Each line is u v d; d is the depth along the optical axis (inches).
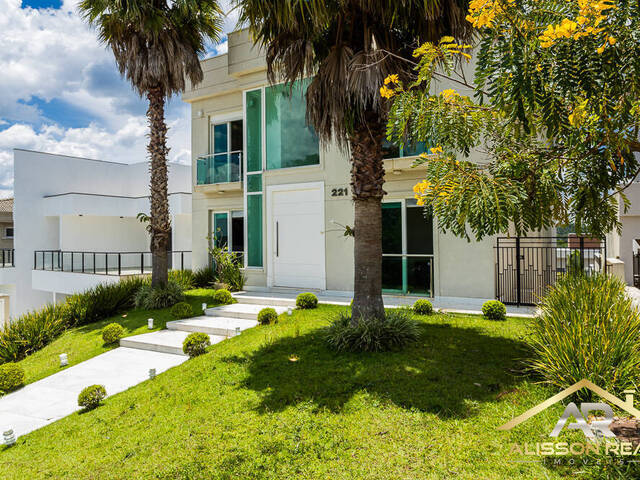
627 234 446.3
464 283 360.8
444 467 121.4
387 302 363.6
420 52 141.2
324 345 239.5
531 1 106.5
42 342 358.6
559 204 140.9
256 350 245.1
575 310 171.5
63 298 784.3
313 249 443.5
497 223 115.3
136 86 439.5
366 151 239.9
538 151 139.3
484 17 106.4
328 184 432.1
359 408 162.4
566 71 98.1
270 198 471.5
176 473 134.8
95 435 175.3
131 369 266.5
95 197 703.7
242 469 132.3
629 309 173.8
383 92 154.4
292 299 389.7
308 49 239.8
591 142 118.3
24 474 150.0
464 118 138.3
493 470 117.0
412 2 208.8
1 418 209.8
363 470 124.6
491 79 119.4
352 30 233.8
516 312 308.5
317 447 139.6
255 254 489.4
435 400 160.7
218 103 538.9
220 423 164.4
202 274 532.4
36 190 738.2
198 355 262.5
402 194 390.6
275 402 175.9
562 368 151.6
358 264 243.4
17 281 715.4
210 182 539.5
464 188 122.7
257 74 480.7
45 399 231.0
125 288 459.2
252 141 489.7
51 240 759.7
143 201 722.2
